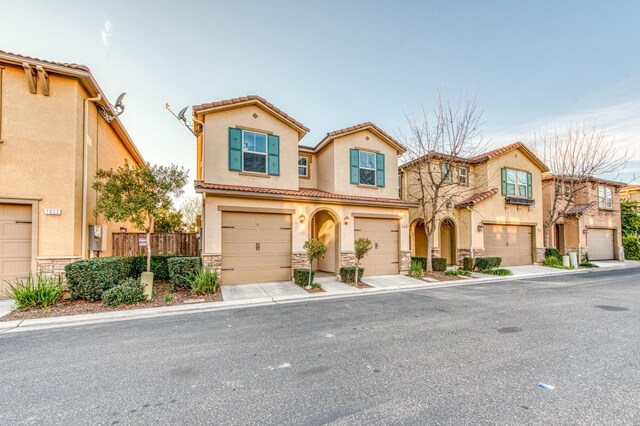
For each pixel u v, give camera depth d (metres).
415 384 3.80
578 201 21.22
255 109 12.34
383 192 14.98
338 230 12.88
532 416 3.08
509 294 9.92
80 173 9.68
